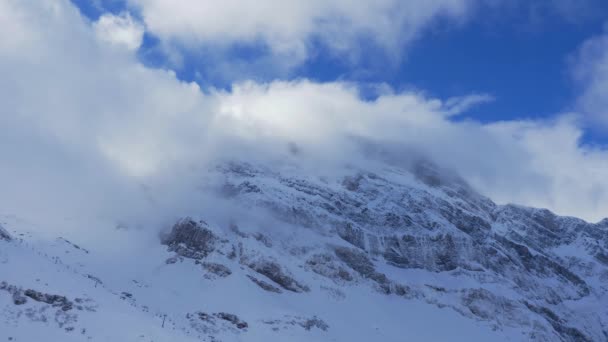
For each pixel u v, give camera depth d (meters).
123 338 94.25
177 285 184.75
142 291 174.62
